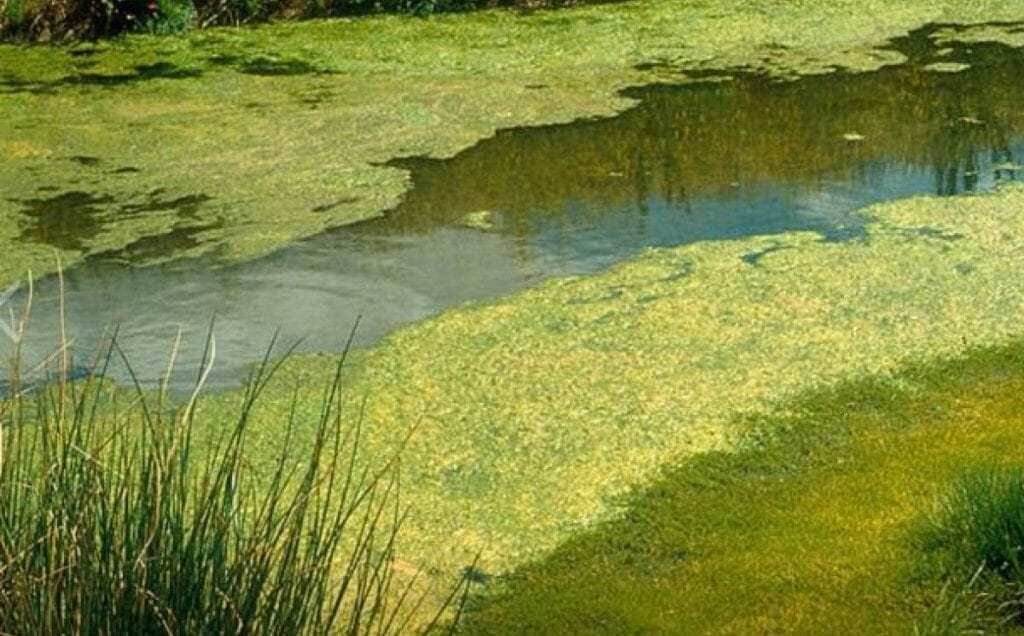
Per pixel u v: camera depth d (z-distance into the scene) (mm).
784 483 5738
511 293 7680
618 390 6559
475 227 8664
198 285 7883
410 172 9656
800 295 7473
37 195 9289
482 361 6895
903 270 7738
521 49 12508
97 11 13047
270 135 10375
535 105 11039
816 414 6270
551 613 4980
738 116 10703
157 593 3760
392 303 7602
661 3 14055
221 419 6363
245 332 7285
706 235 8422
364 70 11969
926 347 6832
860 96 11086
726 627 4820
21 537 3844
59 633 3682
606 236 8445
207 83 11648
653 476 5855
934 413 6223
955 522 5098
